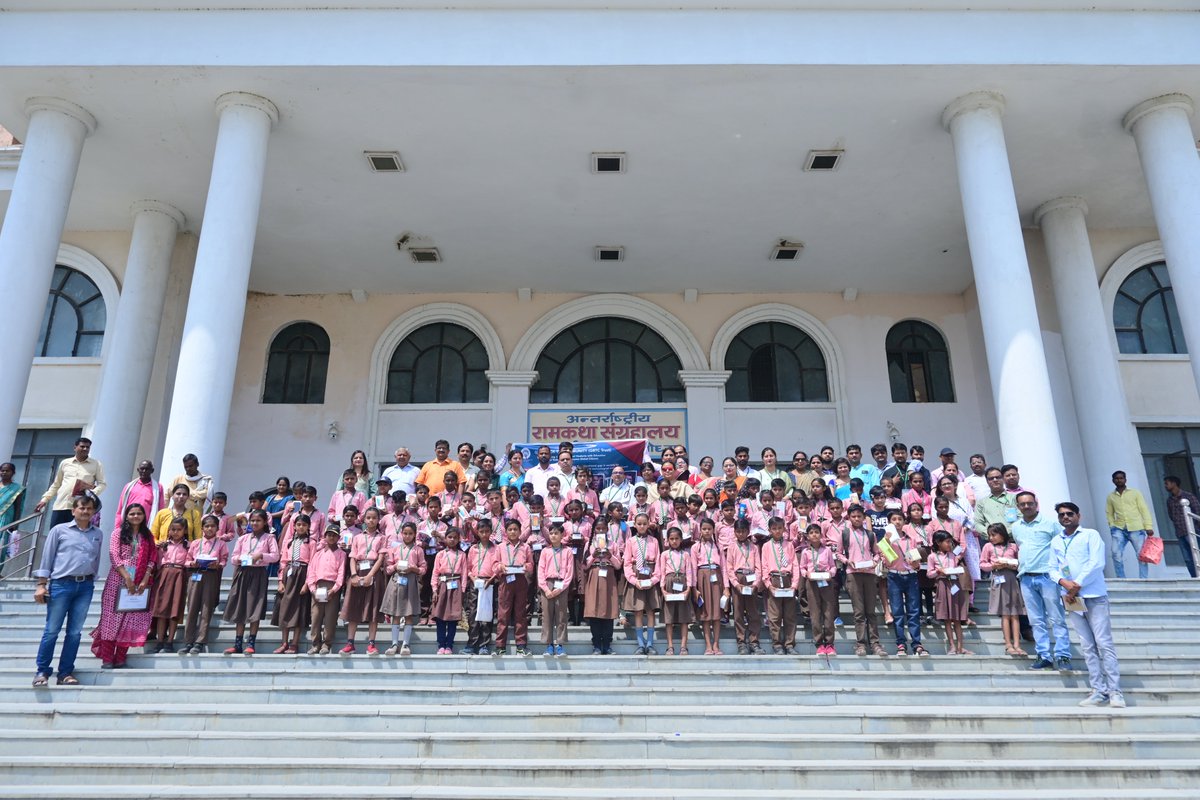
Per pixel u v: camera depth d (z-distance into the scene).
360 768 5.21
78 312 13.41
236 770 5.20
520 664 7.20
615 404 15.15
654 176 11.95
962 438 14.93
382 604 7.48
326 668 7.04
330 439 14.95
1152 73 9.66
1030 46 9.55
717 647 7.66
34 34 9.53
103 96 10.00
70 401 12.86
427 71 9.56
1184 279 9.55
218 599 7.43
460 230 13.49
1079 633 6.47
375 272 14.91
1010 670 7.01
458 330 15.77
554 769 5.20
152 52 9.48
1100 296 13.06
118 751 5.50
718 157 11.47
